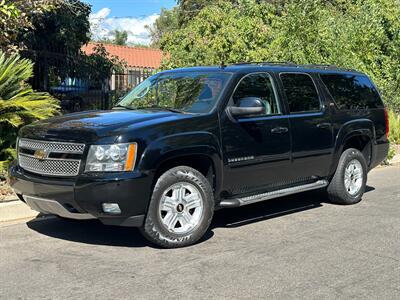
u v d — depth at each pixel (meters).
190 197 5.96
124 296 4.59
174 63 13.40
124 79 15.91
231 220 7.23
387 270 5.26
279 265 5.39
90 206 5.50
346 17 19.45
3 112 8.63
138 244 6.09
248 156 6.50
